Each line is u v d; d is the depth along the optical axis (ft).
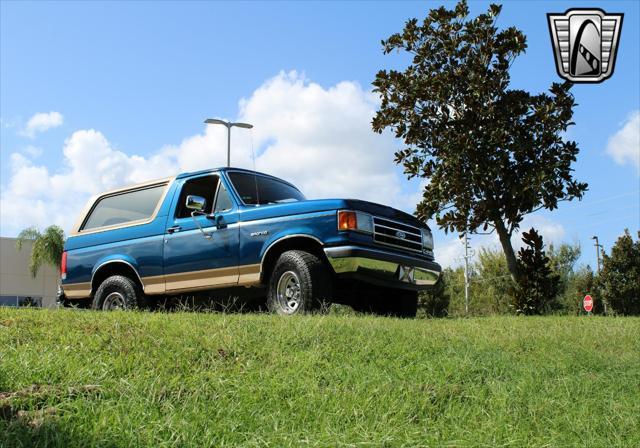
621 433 13.48
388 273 24.80
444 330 21.88
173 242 27.50
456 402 14.33
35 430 10.77
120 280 28.40
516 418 13.57
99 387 12.96
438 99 51.83
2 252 138.82
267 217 25.43
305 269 23.66
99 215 30.76
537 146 50.42
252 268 25.40
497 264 137.80
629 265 89.35
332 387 14.49
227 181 27.07
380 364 16.53
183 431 11.41
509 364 17.74
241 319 20.21
